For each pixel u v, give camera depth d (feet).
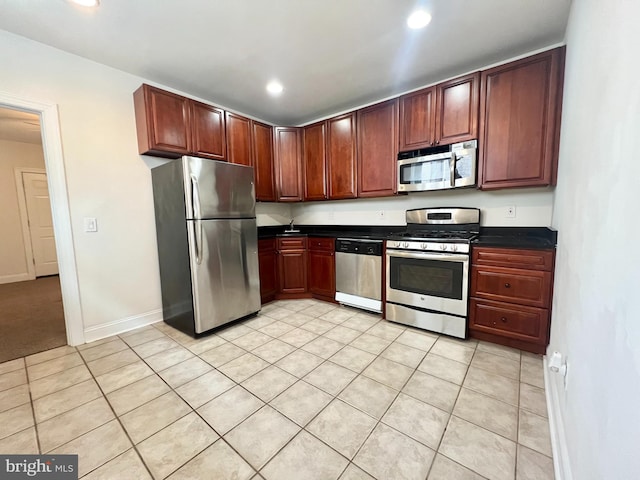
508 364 6.38
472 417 4.77
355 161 10.34
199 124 9.05
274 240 11.23
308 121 12.82
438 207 9.52
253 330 8.50
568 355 3.91
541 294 6.53
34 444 4.32
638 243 1.79
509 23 6.25
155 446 4.27
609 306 2.31
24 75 6.65
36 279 15.70
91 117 7.68
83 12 5.73
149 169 8.87
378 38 6.75
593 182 3.13
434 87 8.29
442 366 6.35
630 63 2.15
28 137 14.37
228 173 8.53
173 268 8.52
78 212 7.57
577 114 4.45
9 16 5.83
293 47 7.09
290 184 11.84
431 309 8.10
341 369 6.30
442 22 6.22
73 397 5.42
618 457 1.94
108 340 7.93
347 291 10.20
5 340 7.92
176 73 8.33
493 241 7.21
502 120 7.31
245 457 4.07
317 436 4.44
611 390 2.14
